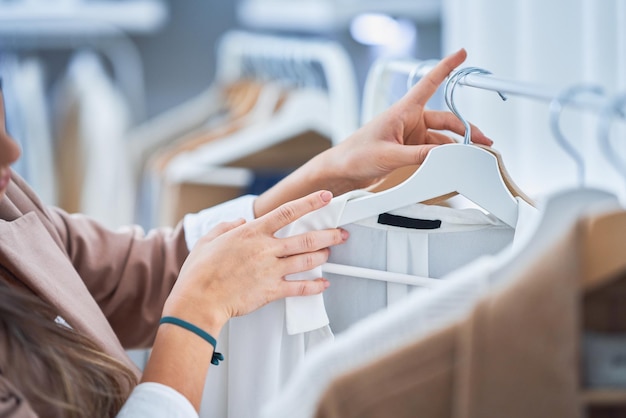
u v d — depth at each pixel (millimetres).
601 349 546
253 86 2127
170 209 1900
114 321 1122
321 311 906
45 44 2588
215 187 1929
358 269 919
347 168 958
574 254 502
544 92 642
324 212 891
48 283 915
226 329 964
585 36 1479
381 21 2561
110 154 2287
